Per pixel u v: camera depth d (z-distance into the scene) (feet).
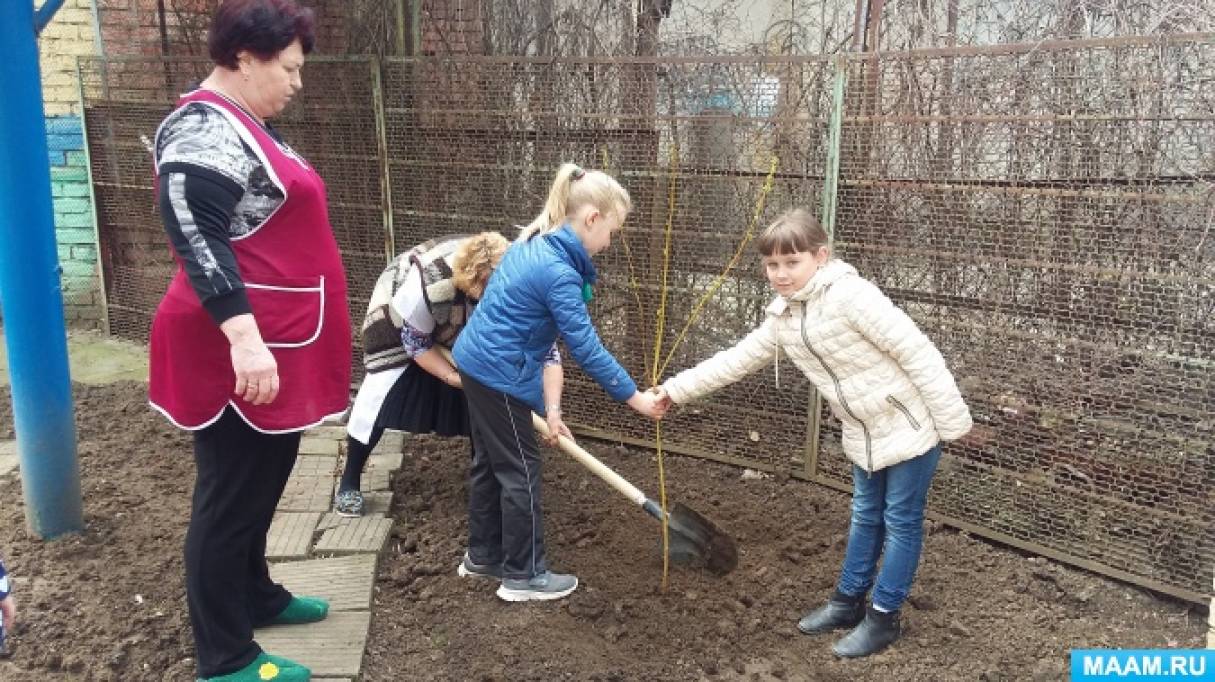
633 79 14.35
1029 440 12.25
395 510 13.12
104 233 20.57
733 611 11.02
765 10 17.11
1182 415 10.93
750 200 13.97
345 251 17.81
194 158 7.25
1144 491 11.42
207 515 8.30
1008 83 11.48
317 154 17.43
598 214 10.03
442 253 11.68
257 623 9.94
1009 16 14.58
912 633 10.55
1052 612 11.04
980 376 12.50
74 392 17.38
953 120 11.89
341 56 16.55
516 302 10.13
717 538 11.20
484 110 15.64
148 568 11.16
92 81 19.60
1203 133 10.30
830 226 13.21
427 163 16.39
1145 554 11.37
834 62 12.78
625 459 15.48
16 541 11.69
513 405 10.38
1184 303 10.69
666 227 14.65
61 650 9.57
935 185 12.21
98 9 20.16
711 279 14.56
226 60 7.70
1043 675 9.80
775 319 10.05
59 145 20.65
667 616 10.85
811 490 14.21
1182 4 12.55
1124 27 13.23
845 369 9.57
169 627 10.00
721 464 15.24
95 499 12.95
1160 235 10.75
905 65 12.25
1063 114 11.16
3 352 19.42
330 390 8.64
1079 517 11.93
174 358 7.95
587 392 16.17
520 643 10.21
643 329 15.35
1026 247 11.75
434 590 11.20
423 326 11.47
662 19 17.10
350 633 10.04
